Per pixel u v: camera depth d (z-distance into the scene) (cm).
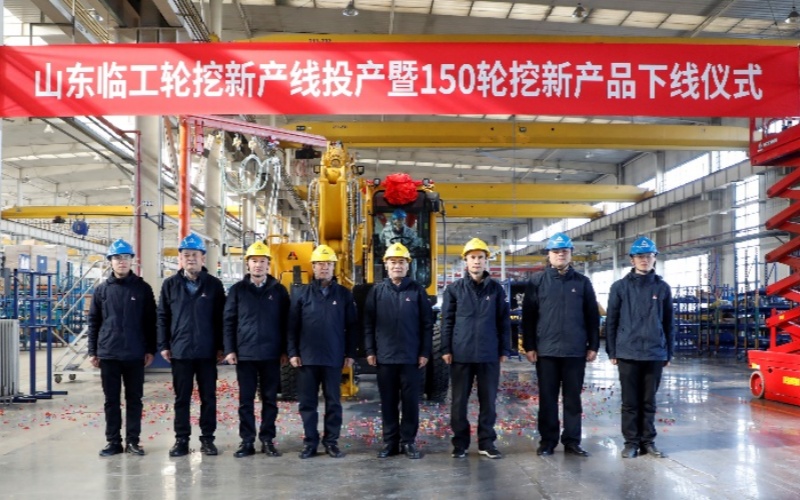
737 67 611
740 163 2230
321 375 589
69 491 466
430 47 611
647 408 579
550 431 579
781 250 884
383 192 981
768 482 484
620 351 574
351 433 670
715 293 2011
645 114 612
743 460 553
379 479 496
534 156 3212
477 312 566
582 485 477
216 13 1456
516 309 1795
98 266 1519
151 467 534
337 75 610
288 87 611
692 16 1678
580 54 611
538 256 3788
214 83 611
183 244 573
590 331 581
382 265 970
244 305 575
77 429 705
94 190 3634
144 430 696
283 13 1755
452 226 4894
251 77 611
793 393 870
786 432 684
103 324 578
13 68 612
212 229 1698
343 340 585
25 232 2569
